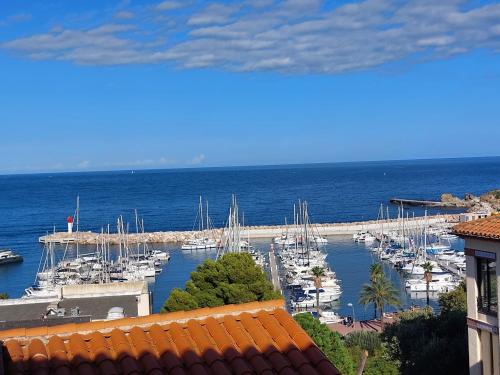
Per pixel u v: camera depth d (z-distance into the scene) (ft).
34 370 38.99
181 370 39.68
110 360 40.42
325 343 134.21
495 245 86.43
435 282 319.68
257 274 135.74
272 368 40.24
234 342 43.39
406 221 568.00
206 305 130.93
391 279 358.64
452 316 134.72
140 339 43.24
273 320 46.55
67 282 373.20
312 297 302.25
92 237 581.53
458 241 497.46
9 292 379.35
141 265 417.49
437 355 122.21
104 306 167.94
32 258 503.61
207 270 136.26
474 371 92.02
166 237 566.77
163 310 130.11
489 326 88.74
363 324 247.09
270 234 552.82
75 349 41.63
